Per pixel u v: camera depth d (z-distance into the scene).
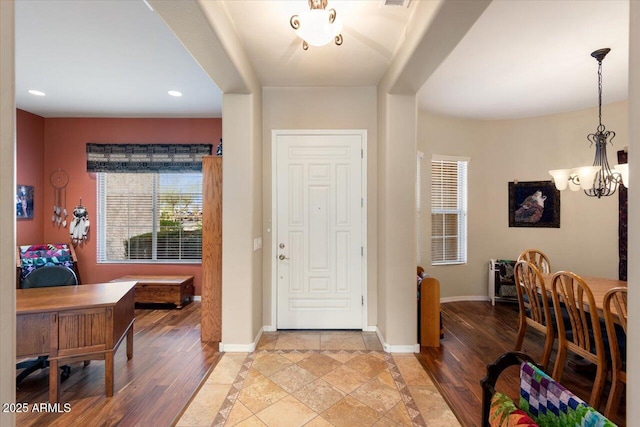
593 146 4.02
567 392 0.92
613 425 0.73
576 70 2.96
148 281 4.18
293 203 3.30
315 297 3.32
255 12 2.03
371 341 3.05
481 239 4.60
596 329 1.94
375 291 3.29
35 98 3.81
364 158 3.28
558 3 2.00
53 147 4.54
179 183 4.66
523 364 1.12
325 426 1.84
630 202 0.69
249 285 2.81
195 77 3.25
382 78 3.00
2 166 0.72
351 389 2.23
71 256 4.40
